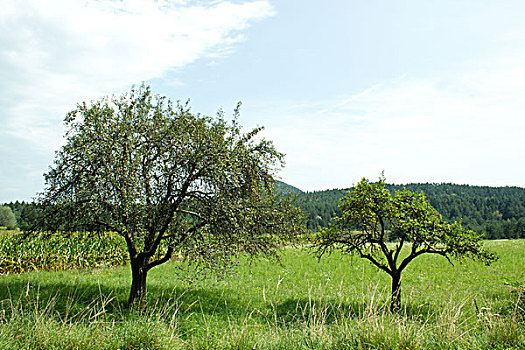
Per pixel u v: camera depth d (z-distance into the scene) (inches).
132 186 479.8
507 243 2000.5
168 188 519.8
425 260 1202.6
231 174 520.1
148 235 517.3
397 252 592.1
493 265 1126.4
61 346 271.1
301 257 1268.5
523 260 1240.2
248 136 584.1
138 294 539.5
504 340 273.9
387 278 905.5
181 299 612.7
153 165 532.1
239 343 280.5
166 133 549.0
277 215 584.7
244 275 931.3
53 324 300.0
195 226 524.1
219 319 501.4
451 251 571.5
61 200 511.5
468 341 278.4
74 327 298.8
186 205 527.8
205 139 526.0
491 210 5753.0
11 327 289.1
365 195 586.6
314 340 278.4
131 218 472.7
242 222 517.7
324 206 4338.1
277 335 302.7
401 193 597.0
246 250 571.8
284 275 943.7
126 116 547.2
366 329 280.7
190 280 584.1
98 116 531.5
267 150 578.6
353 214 608.7
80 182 497.7
